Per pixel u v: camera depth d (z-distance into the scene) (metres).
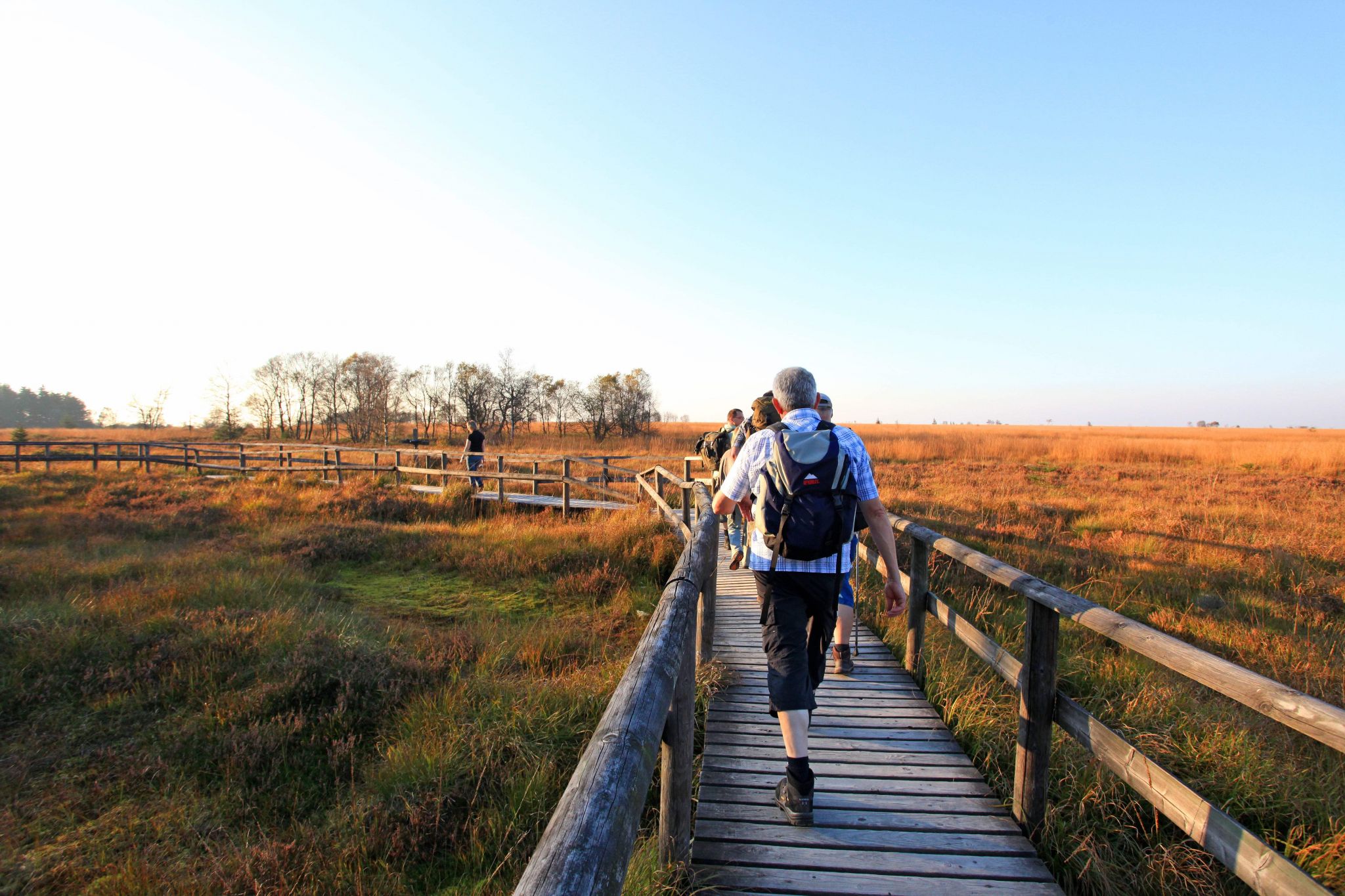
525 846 3.38
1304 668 5.52
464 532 11.25
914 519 11.78
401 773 3.89
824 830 2.86
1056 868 2.73
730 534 9.71
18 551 9.43
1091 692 4.96
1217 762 3.73
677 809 2.49
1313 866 2.90
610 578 8.55
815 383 2.96
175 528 11.31
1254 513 12.93
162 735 4.47
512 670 5.61
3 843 3.46
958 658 5.19
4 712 4.73
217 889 3.11
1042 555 9.41
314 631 5.93
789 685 2.77
